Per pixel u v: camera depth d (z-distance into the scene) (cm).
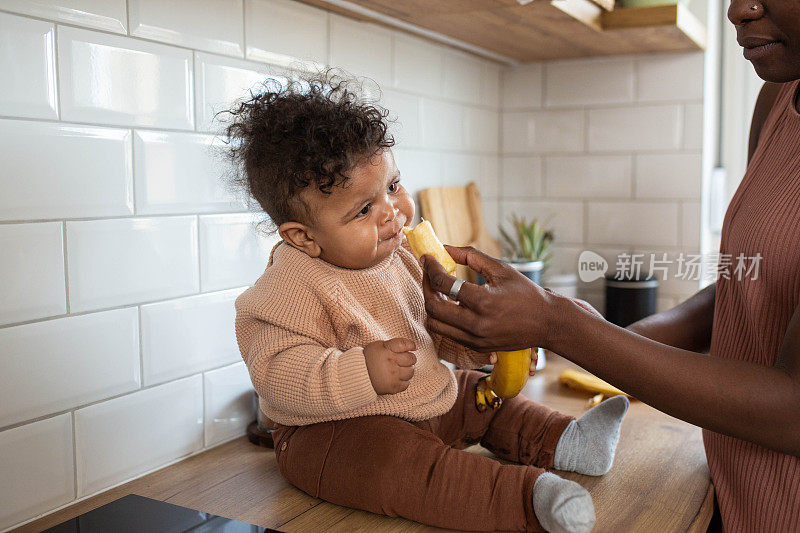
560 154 177
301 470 86
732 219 86
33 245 79
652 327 101
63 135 81
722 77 182
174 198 95
